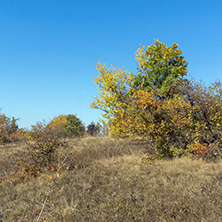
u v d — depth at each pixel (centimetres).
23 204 570
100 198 572
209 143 930
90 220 465
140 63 1736
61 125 2208
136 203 527
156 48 1722
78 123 2314
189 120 952
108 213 493
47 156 848
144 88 1581
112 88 1586
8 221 494
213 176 668
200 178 659
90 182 686
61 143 932
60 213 498
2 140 1919
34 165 830
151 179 684
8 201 612
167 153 945
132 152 1050
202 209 475
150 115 965
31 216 494
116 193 593
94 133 2347
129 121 1015
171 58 1698
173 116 953
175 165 805
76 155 1059
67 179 716
